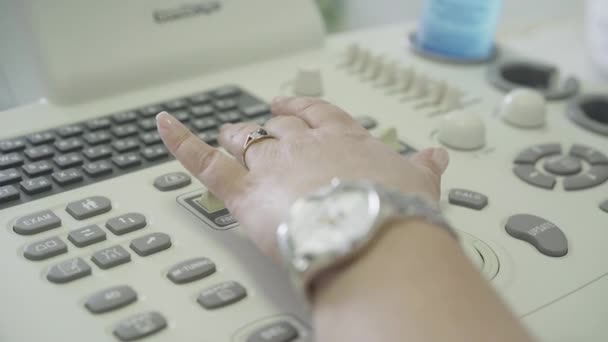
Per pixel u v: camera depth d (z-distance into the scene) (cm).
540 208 45
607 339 34
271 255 35
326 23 97
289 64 65
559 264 39
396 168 37
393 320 28
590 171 49
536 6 92
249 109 54
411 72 61
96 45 55
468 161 50
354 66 65
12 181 43
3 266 36
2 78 55
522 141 54
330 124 43
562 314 36
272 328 33
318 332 30
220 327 33
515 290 37
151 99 56
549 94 61
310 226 32
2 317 33
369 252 31
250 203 37
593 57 72
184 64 59
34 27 53
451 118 52
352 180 35
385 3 95
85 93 54
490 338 28
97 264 36
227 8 62
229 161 40
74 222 40
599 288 38
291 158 38
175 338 32
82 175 44
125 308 34
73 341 32
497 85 63
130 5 57
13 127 50
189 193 44
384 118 56
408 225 32
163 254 38
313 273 30
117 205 42
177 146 41
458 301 29
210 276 36
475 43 69
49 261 37
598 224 43
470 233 42
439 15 68
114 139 49
